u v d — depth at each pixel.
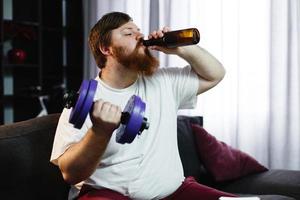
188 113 2.92
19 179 1.34
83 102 0.90
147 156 1.35
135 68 1.36
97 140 0.99
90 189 1.32
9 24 3.23
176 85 1.50
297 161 2.61
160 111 1.42
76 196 1.39
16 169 1.33
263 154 2.71
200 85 1.52
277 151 2.65
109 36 1.36
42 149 1.43
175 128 1.45
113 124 0.94
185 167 2.01
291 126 2.61
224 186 2.04
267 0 2.67
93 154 1.05
